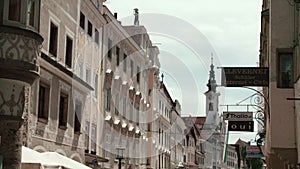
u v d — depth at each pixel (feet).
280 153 71.41
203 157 227.20
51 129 82.12
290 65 72.33
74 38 93.66
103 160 104.53
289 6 73.20
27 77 49.44
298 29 70.69
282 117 71.61
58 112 85.15
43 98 80.33
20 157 50.06
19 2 49.06
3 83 48.67
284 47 72.69
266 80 73.26
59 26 85.87
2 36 47.85
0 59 47.57
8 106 48.85
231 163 275.18
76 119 95.81
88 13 100.94
